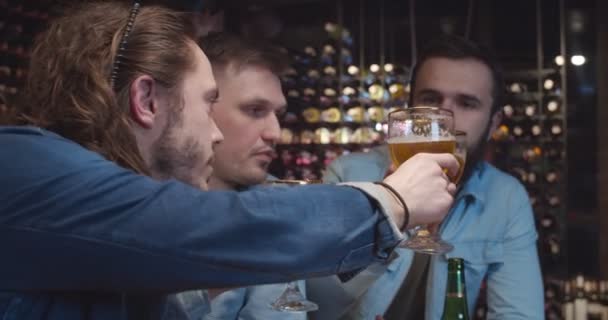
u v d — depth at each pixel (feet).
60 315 2.56
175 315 3.30
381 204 2.64
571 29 18.33
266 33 19.88
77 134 2.73
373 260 2.68
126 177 2.49
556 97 17.20
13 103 2.92
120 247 2.37
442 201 2.79
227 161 4.88
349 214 2.59
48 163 2.45
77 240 2.37
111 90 2.71
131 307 2.89
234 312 4.59
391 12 19.44
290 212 2.51
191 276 2.44
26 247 2.40
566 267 16.99
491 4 18.85
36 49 2.93
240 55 4.79
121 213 2.40
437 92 6.02
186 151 2.86
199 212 2.43
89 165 2.48
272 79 4.90
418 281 5.57
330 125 18.58
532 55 18.19
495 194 6.21
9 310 2.49
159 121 2.81
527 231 6.14
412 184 2.77
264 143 4.88
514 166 17.48
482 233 6.04
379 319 4.56
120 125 2.71
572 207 18.04
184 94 2.83
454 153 3.90
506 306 5.84
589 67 18.15
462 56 5.99
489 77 6.08
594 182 17.93
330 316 5.04
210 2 13.06
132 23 2.79
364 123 18.21
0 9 12.82
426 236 4.13
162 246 2.38
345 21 19.44
